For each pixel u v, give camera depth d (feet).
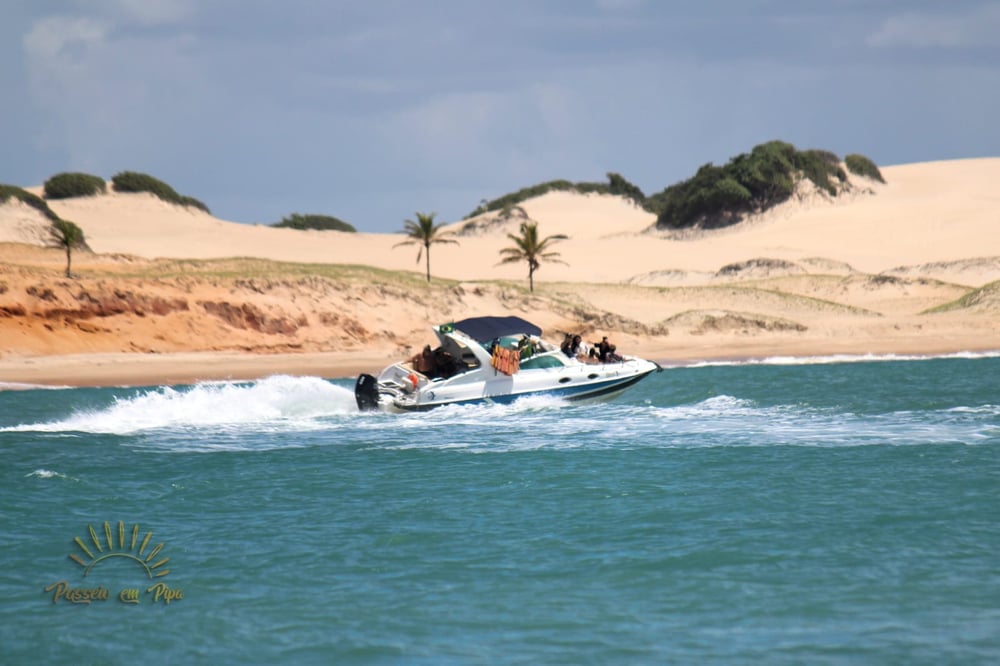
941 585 154.61
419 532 192.44
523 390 378.94
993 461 250.57
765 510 203.62
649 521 196.85
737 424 336.70
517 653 133.08
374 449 294.25
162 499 227.40
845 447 279.28
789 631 138.31
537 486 232.73
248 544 186.39
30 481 247.09
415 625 143.54
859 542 178.60
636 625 141.79
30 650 136.05
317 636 139.85
